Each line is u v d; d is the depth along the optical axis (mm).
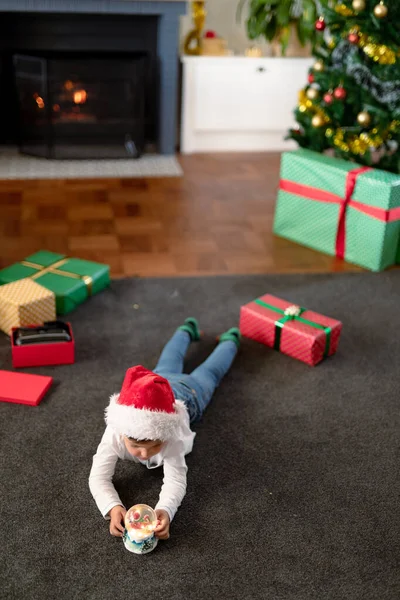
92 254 3113
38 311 2377
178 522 1651
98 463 1675
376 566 1551
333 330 2324
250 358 2344
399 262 3156
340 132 3145
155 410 1510
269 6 4262
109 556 1549
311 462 1868
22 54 4195
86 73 4230
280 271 3039
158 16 4426
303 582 1502
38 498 1699
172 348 2189
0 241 3193
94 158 4492
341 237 3141
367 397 2164
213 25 4836
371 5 2844
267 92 4742
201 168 4457
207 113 4723
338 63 3229
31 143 4465
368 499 1747
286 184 3264
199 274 2971
